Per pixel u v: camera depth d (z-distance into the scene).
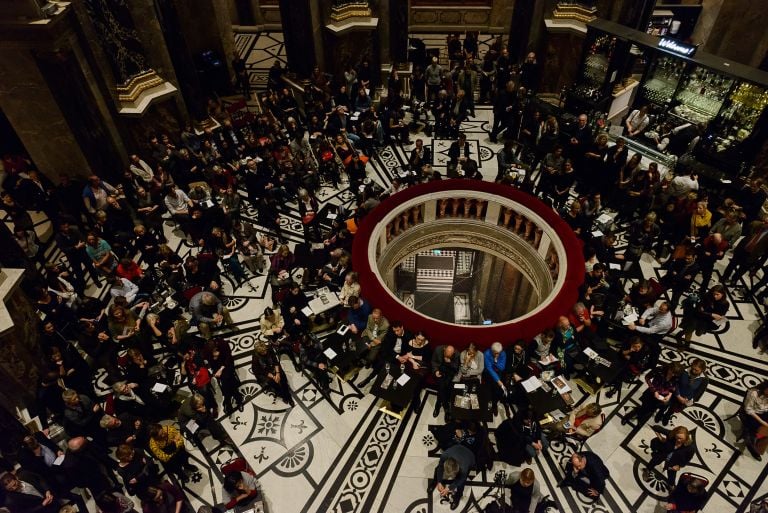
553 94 14.66
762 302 9.70
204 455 7.82
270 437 8.02
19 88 9.38
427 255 15.46
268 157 11.74
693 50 10.66
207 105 13.55
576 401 8.38
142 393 7.79
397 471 7.59
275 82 14.45
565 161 11.21
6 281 7.44
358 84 13.95
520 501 6.58
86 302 8.77
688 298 8.68
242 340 9.36
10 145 11.63
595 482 6.82
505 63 14.16
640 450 7.74
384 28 14.28
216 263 9.77
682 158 11.38
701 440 7.81
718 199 10.73
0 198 9.85
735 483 7.33
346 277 8.98
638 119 12.61
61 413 7.53
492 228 11.41
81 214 10.70
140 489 6.64
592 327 8.74
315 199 11.71
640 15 12.76
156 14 11.04
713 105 11.67
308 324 9.12
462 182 11.01
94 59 10.33
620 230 11.29
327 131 13.20
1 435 7.43
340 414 8.30
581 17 13.05
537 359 8.25
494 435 7.96
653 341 8.30
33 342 7.95
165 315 9.02
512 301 13.30
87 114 10.15
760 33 12.99
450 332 8.26
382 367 8.23
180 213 10.77
